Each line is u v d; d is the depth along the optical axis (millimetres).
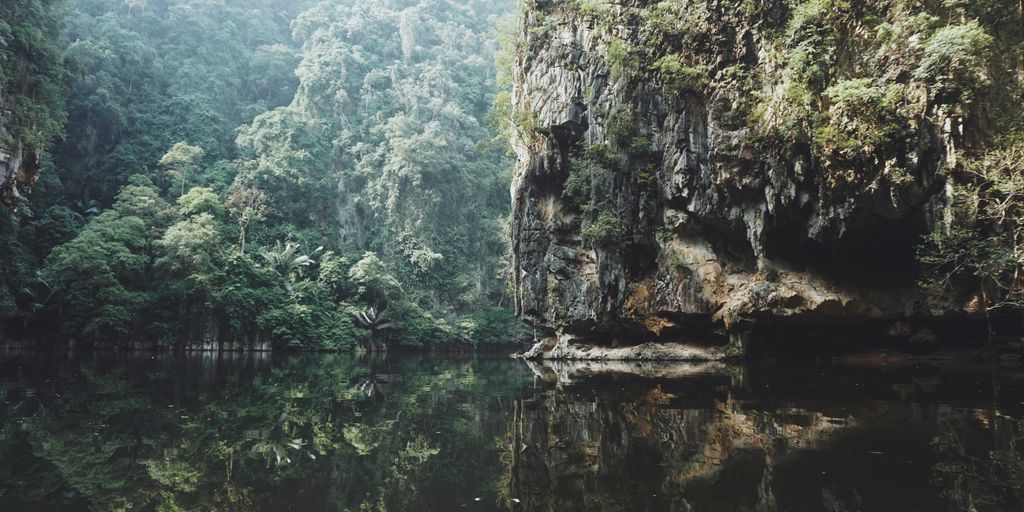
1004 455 6055
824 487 5035
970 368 16906
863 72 18109
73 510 4715
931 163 16484
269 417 9898
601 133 27359
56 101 32719
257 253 53969
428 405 11648
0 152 27891
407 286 61188
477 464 6477
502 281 66938
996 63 16188
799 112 19094
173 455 6871
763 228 21391
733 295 22891
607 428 8453
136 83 66125
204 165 63062
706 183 23297
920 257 17391
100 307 40438
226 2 91062
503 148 75812
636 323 26062
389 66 76562
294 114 68188
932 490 4828
